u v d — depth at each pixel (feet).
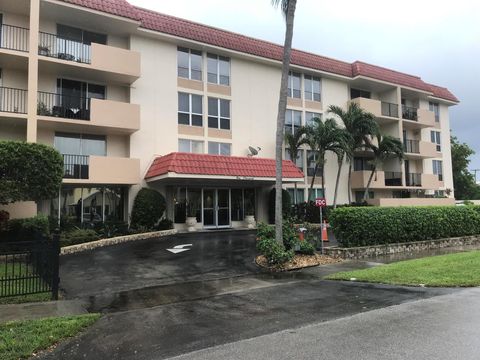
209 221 78.18
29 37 60.54
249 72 87.25
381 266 39.91
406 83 111.34
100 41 71.82
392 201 98.37
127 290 32.40
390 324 20.75
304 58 94.38
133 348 18.42
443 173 125.49
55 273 29.50
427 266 38.11
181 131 76.74
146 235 64.39
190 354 17.38
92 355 17.65
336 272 39.14
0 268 38.01
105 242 56.75
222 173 69.15
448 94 127.75
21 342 18.75
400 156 96.02
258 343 18.52
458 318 21.38
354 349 17.19
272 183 81.71
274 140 88.79
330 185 98.43
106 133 70.64
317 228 70.59
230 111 83.92
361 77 100.78
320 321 21.91
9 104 62.44
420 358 15.92
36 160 48.39
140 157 71.92
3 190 46.16
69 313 25.03
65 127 65.77
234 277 37.47
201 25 80.59
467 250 53.72
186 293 31.01
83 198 67.92
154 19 74.43
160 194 69.72
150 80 74.33
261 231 47.06
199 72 80.74
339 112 91.66
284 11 47.93
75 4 63.52
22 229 50.39
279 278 36.81
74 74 67.46
